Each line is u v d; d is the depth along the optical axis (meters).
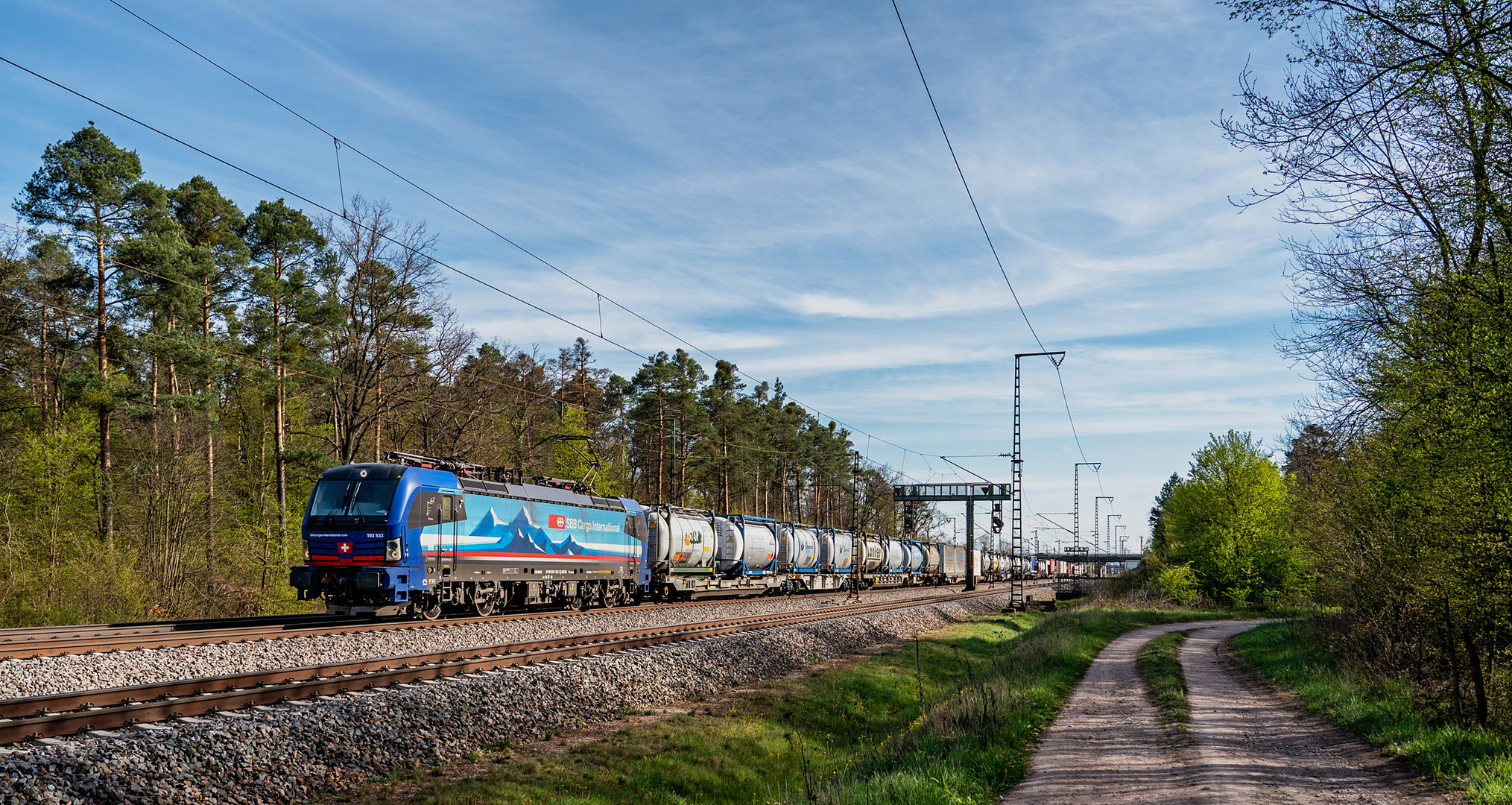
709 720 14.77
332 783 9.69
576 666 15.54
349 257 32.50
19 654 13.94
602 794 10.62
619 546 30.88
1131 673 21.31
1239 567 46.25
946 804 9.22
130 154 33.69
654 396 60.50
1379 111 10.66
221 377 38.06
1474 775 9.07
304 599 21.27
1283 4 10.77
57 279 32.22
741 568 41.31
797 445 84.12
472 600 23.78
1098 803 9.33
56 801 7.56
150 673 13.58
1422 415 12.27
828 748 15.06
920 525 104.50
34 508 29.56
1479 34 9.94
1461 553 11.61
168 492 30.11
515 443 45.19
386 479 21.19
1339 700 14.75
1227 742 12.45
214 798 8.57
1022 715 14.31
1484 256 11.63
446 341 35.66
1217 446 48.56
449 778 10.48
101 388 30.31
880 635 28.64
